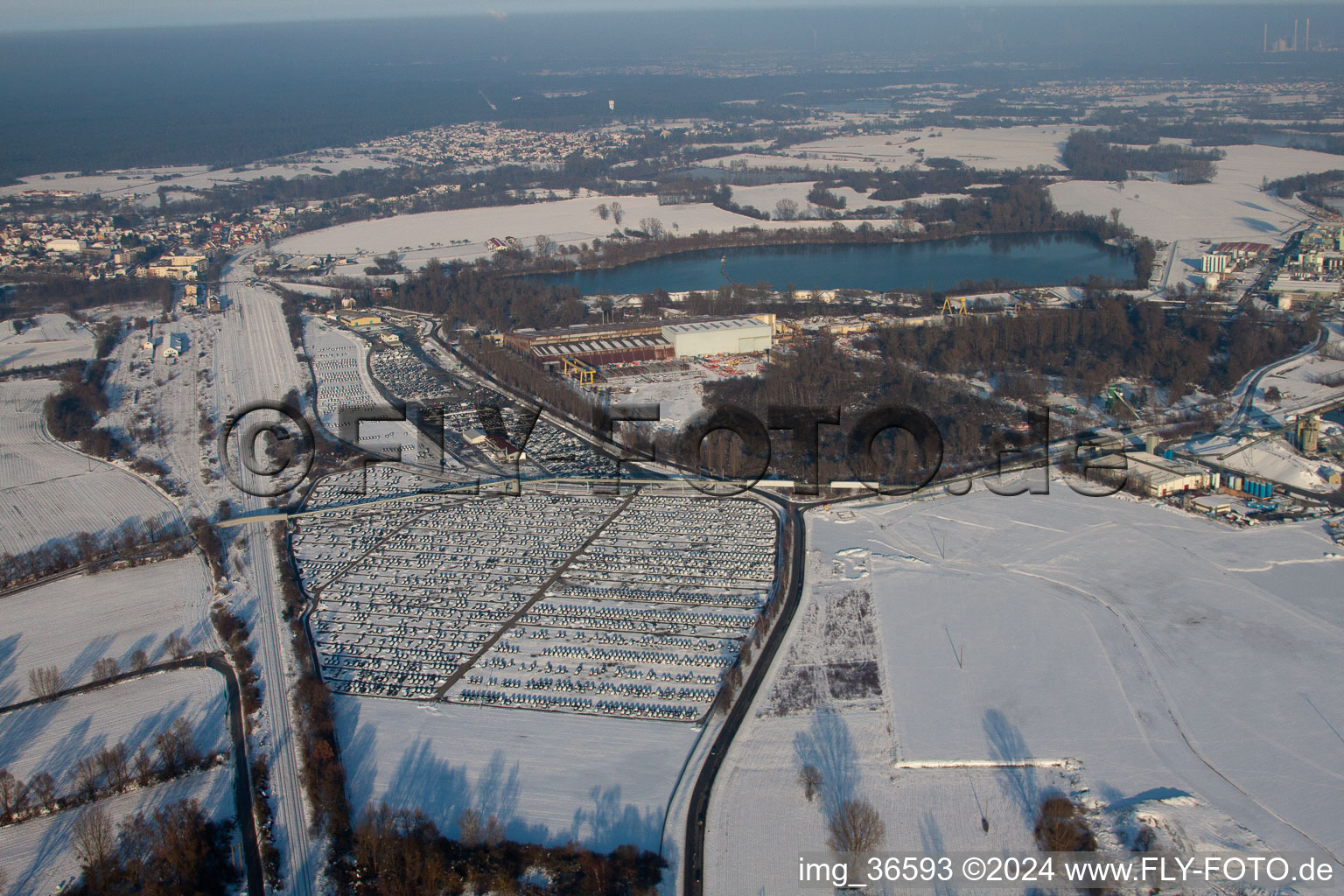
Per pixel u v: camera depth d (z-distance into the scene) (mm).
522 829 156500
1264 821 153125
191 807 162625
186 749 175250
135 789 168625
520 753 174750
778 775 166875
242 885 148625
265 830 157875
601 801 162125
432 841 152125
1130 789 160750
